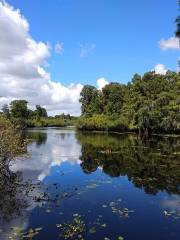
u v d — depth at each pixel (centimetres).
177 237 1337
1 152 2338
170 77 8238
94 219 1532
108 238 1312
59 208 1694
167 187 2161
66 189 2097
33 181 2320
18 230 1388
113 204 1769
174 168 2845
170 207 1730
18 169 2800
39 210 1655
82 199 1866
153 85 8100
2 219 1526
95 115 10762
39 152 4094
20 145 2603
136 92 8231
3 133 2347
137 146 4675
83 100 12050
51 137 7112
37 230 1386
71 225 1446
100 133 8925
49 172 2697
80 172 2706
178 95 7069
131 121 7912
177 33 2711
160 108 7144
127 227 1436
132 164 3084
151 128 7506
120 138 6550
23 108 14000
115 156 3656
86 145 5012
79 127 10700
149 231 1391
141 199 1875
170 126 7050
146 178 2445
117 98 10694
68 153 3991
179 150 4081
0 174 2391
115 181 2355
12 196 1906
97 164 3114
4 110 13312
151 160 3303
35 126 15750
